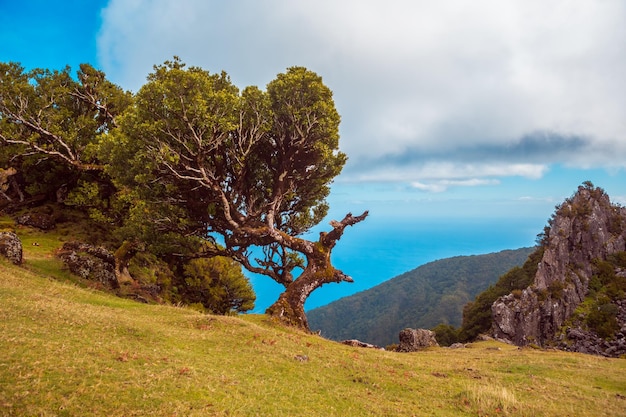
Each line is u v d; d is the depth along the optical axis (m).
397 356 21.48
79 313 15.03
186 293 41.38
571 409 12.89
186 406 8.81
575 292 107.50
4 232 24.12
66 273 25.77
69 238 35.81
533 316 98.00
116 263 31.55
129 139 24.50
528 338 95.12
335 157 33.44
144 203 28.48
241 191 31.70
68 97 42.56
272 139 31.36
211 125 24.11
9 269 21.31
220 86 28.19
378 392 13.20
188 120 24.28
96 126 42.91
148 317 18.83
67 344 11.09
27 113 37.84
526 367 19.94
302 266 33.91
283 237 29.59
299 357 15.45
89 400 8.09
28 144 37.91
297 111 27.66
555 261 112.19
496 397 13.45
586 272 115.44
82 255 27.69
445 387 14.83
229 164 30.20
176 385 9.86
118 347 12.06
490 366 20.31
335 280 30.36
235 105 24.86
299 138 29.88
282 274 33.97
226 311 44.34
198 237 31.22
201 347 14.75
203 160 26.02
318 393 11.98
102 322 14.55
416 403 12.55
